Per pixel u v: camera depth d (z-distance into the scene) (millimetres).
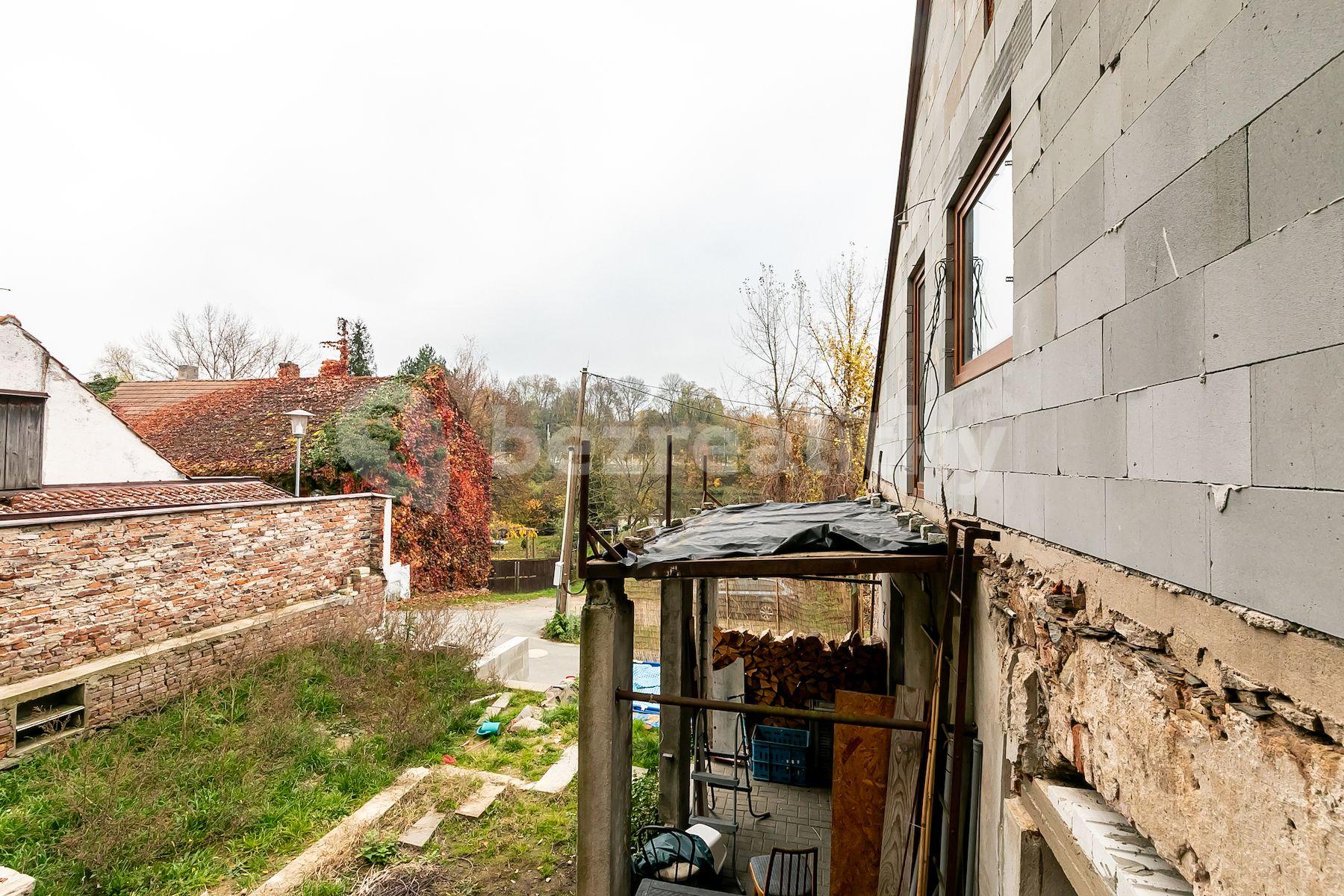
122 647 6652
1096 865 1453
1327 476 857
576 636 12141
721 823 4859
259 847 4625
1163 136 1309
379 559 11031
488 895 4301
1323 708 858
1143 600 1366
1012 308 2455
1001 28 2523
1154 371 1332
